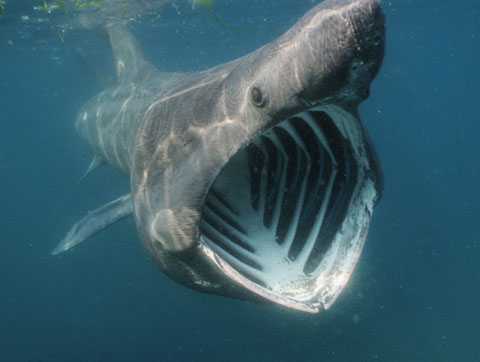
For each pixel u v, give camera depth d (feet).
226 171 10.21
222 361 32.32
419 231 47.39
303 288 7.48
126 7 42.14
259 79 6.09
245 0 49.01
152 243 8.94
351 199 7.89
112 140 16.97
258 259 8.27
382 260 40.57
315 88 5.25
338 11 4.67
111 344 41.86
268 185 9.80
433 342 30.94
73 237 16.19
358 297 33.78
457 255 42.86
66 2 36.37
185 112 8.57
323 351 30.14
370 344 30.50
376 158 7.64
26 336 52.70
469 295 36.24
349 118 6.40
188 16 53.98
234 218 9.35
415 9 74.64
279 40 6.07
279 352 30.71
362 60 4.73
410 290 36.78
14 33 49.67
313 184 8.68
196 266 7.71
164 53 95.71
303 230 8.44
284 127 8.44
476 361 28.63
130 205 16.53
